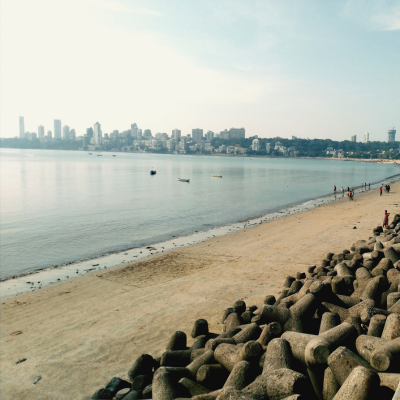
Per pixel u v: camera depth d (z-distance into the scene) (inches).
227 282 719.7
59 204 2058.3
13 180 3531.0
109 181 3592.5
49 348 481.4
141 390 325.1
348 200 2247.8
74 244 1176.2
